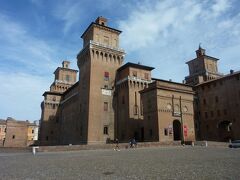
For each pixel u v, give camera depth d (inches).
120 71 3107.8
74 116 3457.2
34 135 6087.6
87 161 917.2
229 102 3112.7
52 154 1455.5
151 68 3073.3
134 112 2778.1
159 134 2258.9
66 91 4097.0
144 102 2551.7
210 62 4451.3
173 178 490.0
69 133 3619.6
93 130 2741.1
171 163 755.4
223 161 773.9
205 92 3508.9
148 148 1824.6
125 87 2883.9
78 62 3324.3
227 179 462.3
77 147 1824.6
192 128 2516.0
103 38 3149.6
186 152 1263.5
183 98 2534.5
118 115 2955.2
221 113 3211.1
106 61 3058.6
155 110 2348.7
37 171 671.1
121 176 538.0
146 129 2454.5
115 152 1461.6
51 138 4202.8
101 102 2888.8
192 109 2573.8
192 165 689.6
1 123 5679.1
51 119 4279.0
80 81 3216.0
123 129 2802.7
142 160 887.7
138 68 2999.5
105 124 2849.4
